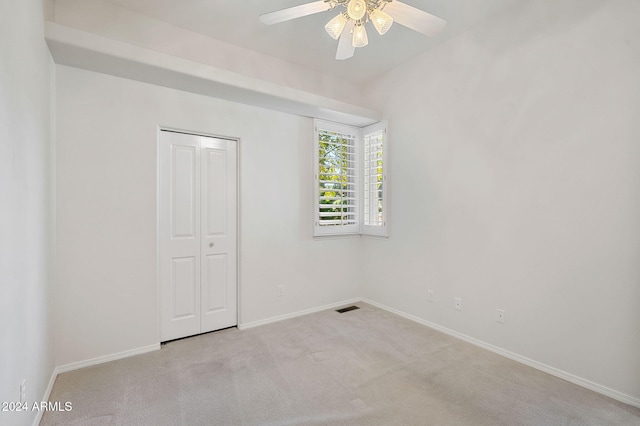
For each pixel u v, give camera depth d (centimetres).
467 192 285
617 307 199
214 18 259
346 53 211
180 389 209
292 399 198
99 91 246
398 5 178
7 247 130
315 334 303
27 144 160
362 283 409
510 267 254
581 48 212
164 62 238
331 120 377
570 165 219
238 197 323
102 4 238
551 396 201
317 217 370
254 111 328
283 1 238
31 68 167
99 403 193
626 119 194
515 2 243
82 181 239
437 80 309
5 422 127
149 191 267
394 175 359
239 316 320
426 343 281
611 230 201
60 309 230
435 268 315
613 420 178
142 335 263
